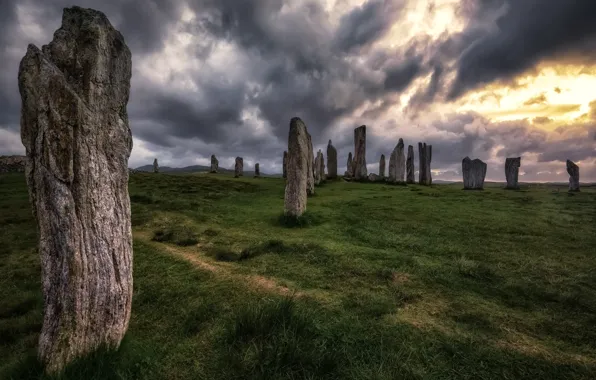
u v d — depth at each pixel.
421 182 43.12
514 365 4.82
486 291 7.56
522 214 16.88
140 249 10.63
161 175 41.47
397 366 4.65
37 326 6.15
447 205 19.67
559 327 5.99
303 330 5.29
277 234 12.77
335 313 6.22
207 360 4.92
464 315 6.28
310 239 11.89
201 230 13.21
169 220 14.83
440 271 8.66
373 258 9.59
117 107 5.34
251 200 22.12
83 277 4.56
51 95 4.45
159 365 4.79
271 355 4.73
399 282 7.91
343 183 35.69
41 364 4.32
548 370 4.74
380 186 32.53
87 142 4.71
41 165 4.46
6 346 5.57
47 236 4.51
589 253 10.48
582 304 6.95
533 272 8.83
